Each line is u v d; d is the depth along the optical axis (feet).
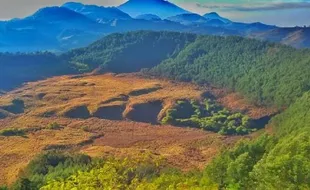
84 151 481.46
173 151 501.15
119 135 599.57
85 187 131.54
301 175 179.93
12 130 593.01
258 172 202.39
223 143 538.88
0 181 391.86
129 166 151.94
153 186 142.72
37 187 270.26
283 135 374.43
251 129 639.76
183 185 161.58
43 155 403.75
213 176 277.23
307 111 430.20
